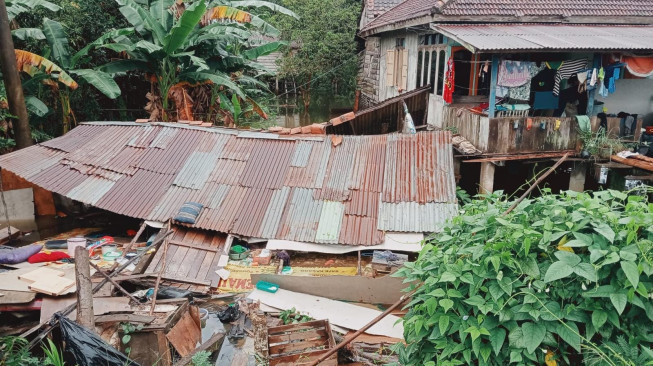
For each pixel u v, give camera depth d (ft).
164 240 23.38
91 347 13.25
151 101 41.24
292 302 20.22
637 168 32.27
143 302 19.35
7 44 31.99
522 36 32.07
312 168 27.04
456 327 9.71
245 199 25.66
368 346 17.70
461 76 40.37
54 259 22.26
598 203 9.89
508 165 41.27
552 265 9.04
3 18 31.50
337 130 44.34
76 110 43.52
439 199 24.84
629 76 36.70
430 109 42.22
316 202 25.25
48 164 29.04
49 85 38.78
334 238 23.48
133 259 20.43
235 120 43.70
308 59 69.21
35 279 18.85
